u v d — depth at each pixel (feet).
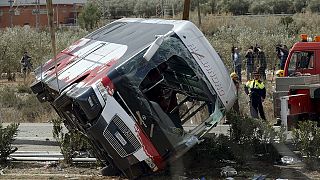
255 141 37.63
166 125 31.35
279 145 37.50
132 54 31.40
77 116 31.76
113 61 32.14
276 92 51.62
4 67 112.98
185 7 51.03
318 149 35.06
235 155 37.04
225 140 37.55
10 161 39.32
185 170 35.37
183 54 31.81
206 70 32.40
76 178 33.63
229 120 38.01
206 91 32.45
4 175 34.71
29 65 104.63
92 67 33.47
